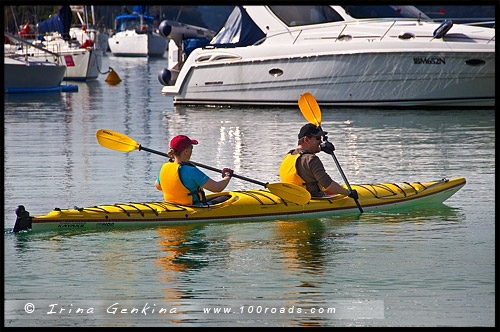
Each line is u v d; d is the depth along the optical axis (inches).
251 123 2105.1
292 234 900.6
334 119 2121.1
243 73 2448.3
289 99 2407.7
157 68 5344.5
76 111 2512.3
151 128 2020.2
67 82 4030.5
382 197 1041.5
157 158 1505.9
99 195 1143.6
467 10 2347.4
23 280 721.0
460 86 2234.3
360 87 2294.5
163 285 708.7
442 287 700.7
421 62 2212.1
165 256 804.0
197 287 703.7
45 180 1263.5
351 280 721.6
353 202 1018.1
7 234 885.8
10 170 1363.2
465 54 2180.1
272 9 2438.5
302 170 991.6
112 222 912.3
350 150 1571.1
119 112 2468.0
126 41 7111.2
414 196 1063.0
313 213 992.2
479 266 762.2
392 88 2268.7
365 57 2249.0
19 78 3216.0
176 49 2824.8
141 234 892.6
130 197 1129.4
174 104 2635.3
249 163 1427.2
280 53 2365.9
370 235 894.4
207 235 893.2
